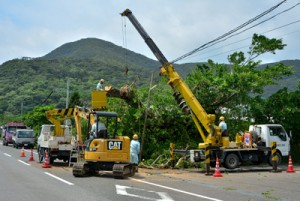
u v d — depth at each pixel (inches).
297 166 961.5
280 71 1095.0
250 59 1108.5
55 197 432.1
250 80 1013.2
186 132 995.3
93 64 6707.7
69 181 585.6
